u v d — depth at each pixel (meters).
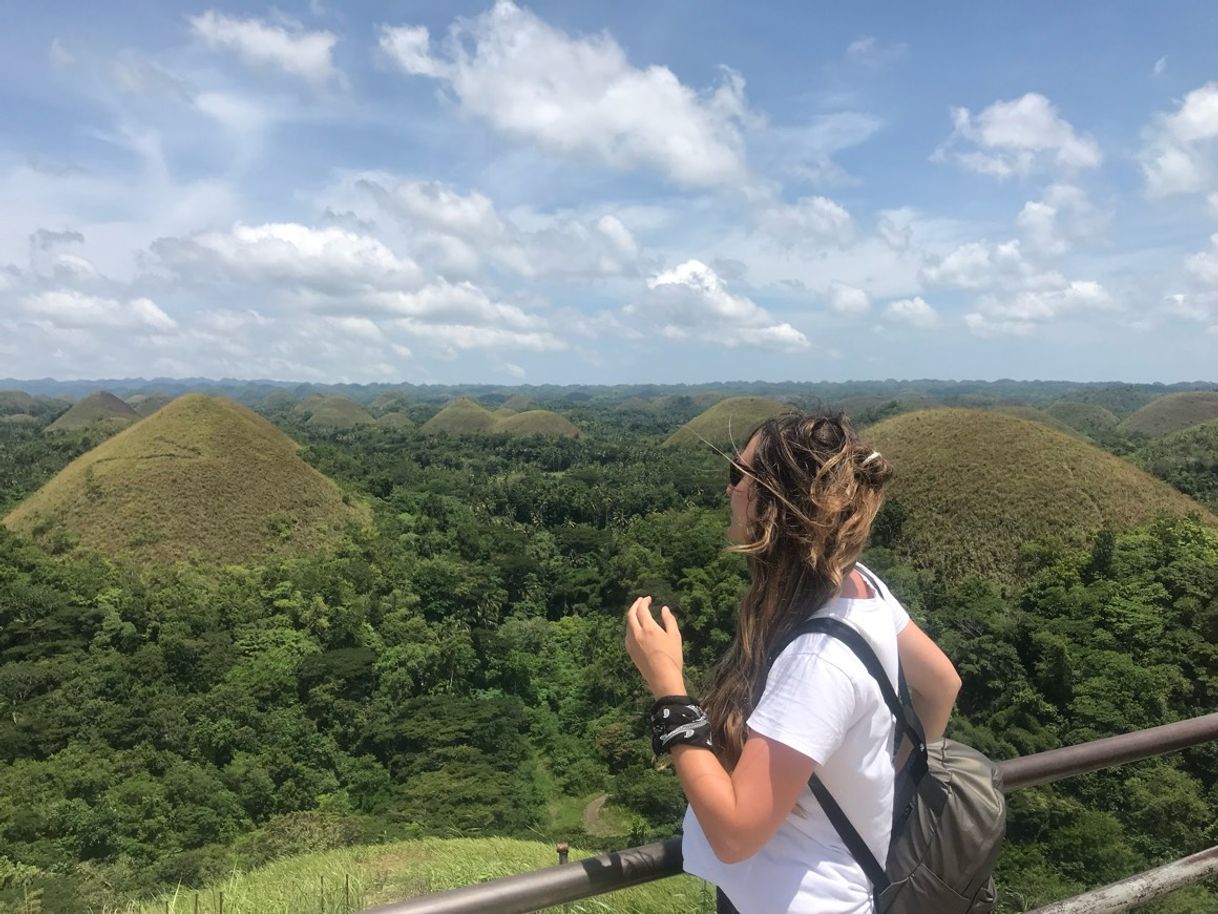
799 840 1.38
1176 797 12.52
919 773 1.45
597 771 25.30
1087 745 2.13
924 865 1.39
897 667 1.42
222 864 17.25
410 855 11.15
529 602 41.00
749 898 1.38
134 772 21.70
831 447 1.43
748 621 1.47
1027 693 20.30
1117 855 11.93
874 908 1.37
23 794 19.75
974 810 1.43
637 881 1.67
